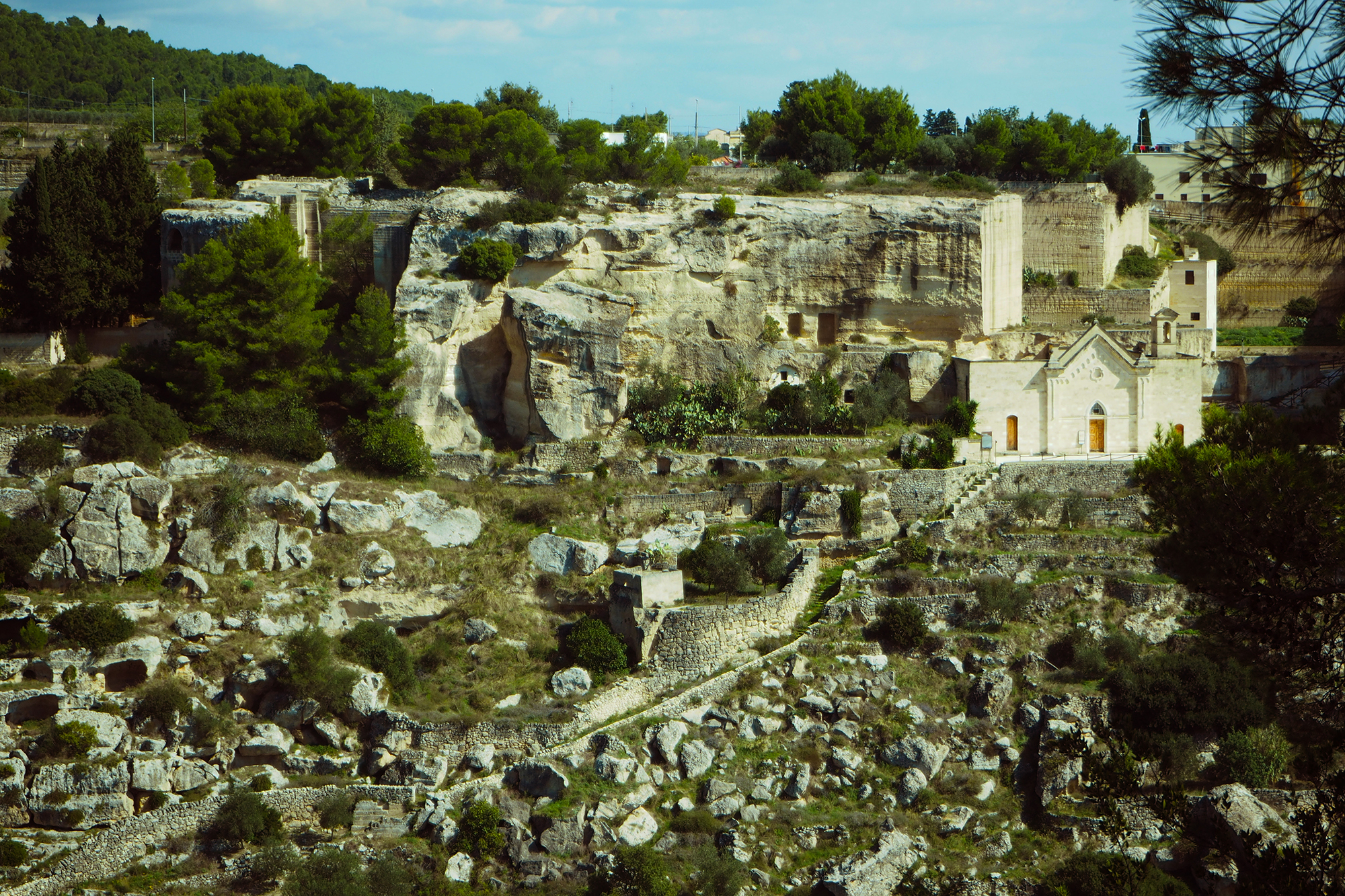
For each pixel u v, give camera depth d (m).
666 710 77.25
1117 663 80.19
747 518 92.69
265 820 70.38
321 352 96.56
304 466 89.50
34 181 99.19
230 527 81.19
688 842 70.44
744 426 100.38
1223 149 30.53
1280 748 72.94
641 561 86.81
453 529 87.81
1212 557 38.38
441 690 78.56
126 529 79.12
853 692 79.25
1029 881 69.00
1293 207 30.58
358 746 75.69
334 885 65.44
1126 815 71.19
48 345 95.31
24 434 83.31
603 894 66.44
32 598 76.31
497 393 100.38
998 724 78.12
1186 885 66.12
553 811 70.31
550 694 78.25
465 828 70.19
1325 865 36.75
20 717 72.06
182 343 90.44
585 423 97.38
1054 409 100.00
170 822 70.19
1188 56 29.50
